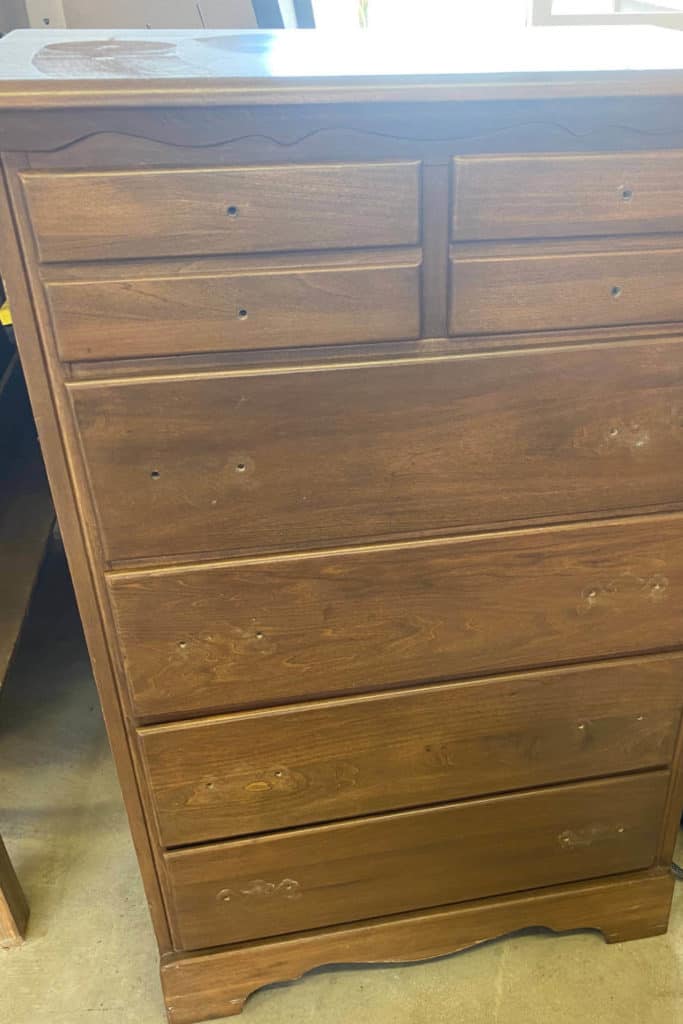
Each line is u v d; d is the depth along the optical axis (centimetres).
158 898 107
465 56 85
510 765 108
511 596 96
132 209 71
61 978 120
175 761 97
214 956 111
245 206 73
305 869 109
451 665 99
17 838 142
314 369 80
